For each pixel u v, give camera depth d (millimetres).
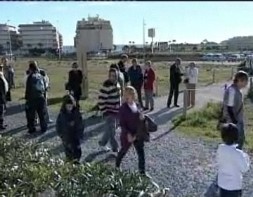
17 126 13148
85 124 13211
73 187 4672
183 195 6844
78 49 19781
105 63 66812
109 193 4574
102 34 115500
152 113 15461
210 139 11109
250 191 6938
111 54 96188
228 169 5129
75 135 7965
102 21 117062
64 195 4629
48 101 18703
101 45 115188
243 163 5117
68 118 7891
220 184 5215
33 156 6066
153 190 4824
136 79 15211
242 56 75688
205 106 16156
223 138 5234
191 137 11367
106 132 9734
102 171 5113
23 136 11508
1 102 12734
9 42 123375
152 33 27875
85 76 19703
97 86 27250
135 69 15281
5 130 12508
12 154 6074
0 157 5945
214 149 9969
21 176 5312
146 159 9102
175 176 7883
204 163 8766
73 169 5391
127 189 4605
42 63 74812
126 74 14875
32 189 5027
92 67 55812
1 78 12766
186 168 8414
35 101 11820
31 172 5344
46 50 135500
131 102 7570
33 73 11891
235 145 5277
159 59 73375
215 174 7969
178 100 19281
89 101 18156
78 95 14773
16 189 4926
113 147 9594
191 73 17062
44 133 11953
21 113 15727
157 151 9828
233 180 5117
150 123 7613
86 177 4875
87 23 114562
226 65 57750
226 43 121312
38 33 143500
